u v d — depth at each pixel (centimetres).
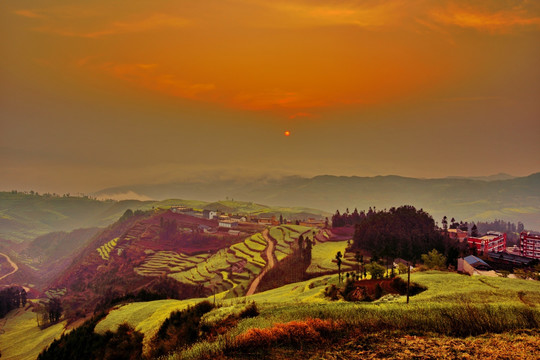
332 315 4069
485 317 3684
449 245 18988
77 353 7069
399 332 3597
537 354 2923
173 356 3744
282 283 17538
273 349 3372
